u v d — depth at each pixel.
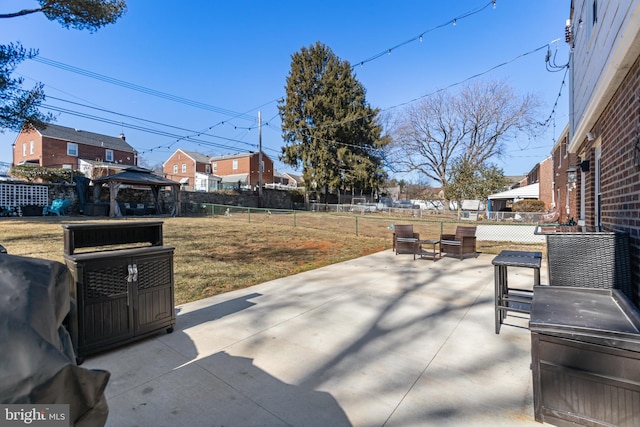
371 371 2.51
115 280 2.79
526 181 38.84
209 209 22.53
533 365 1.91
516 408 2.05
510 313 3.84
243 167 39.19
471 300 4.30
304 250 8.55
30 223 12.23
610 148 3.78
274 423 1.92
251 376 2.43
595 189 5.41
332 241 10.34
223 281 5.23
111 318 2.76
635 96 2.71
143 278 2.98
